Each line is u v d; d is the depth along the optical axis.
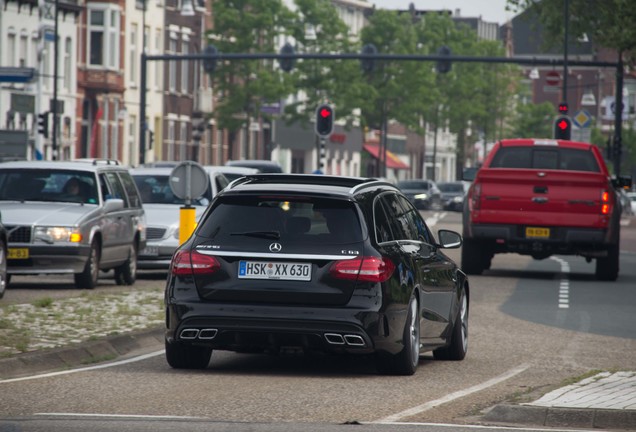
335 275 25.64
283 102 182.50
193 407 21.91
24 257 45.88
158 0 166.25
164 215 54.34
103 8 150.38
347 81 174.75
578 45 113.88
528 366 29.12
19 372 26.59
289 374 26.59
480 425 20.80
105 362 28.33
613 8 108.44
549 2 112.88
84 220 46.69
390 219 27.22
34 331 31.42
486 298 48.22
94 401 22.39
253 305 25.73
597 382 24.72
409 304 26.58
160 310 37.28
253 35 161.88
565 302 47.19
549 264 70.94
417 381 26.00
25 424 19.80
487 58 104.56
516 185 56.62
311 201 26.12
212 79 162.25
